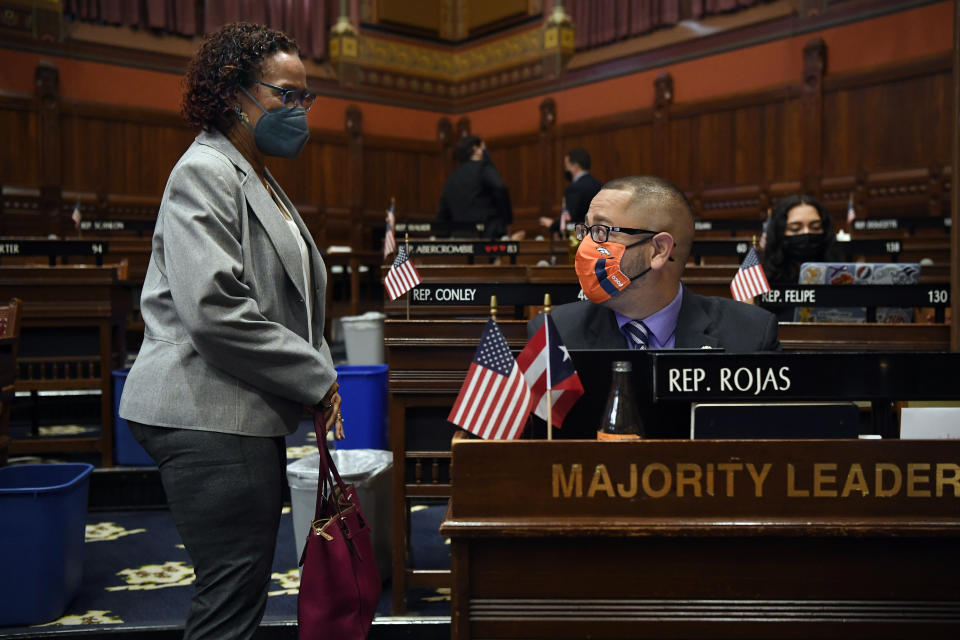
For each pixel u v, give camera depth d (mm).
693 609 1230
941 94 8797
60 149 10766
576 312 1907
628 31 11727
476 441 1240
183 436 1705
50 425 4863
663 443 1222
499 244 4633
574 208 7168
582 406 1479
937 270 4328
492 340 1407
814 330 2934
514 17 13141
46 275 4016
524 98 13148
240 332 1664
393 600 2621
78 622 2568
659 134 11383
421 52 13797
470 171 7699
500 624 1243
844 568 1222
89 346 4051
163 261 1790
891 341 2910
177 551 3271
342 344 8867
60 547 2609
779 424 1307
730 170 10719
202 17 11758
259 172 1935
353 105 13133
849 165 9609
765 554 1226
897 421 1571
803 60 9914
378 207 13477
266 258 1799
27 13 10430
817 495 1213
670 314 1837
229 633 1723
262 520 1763
